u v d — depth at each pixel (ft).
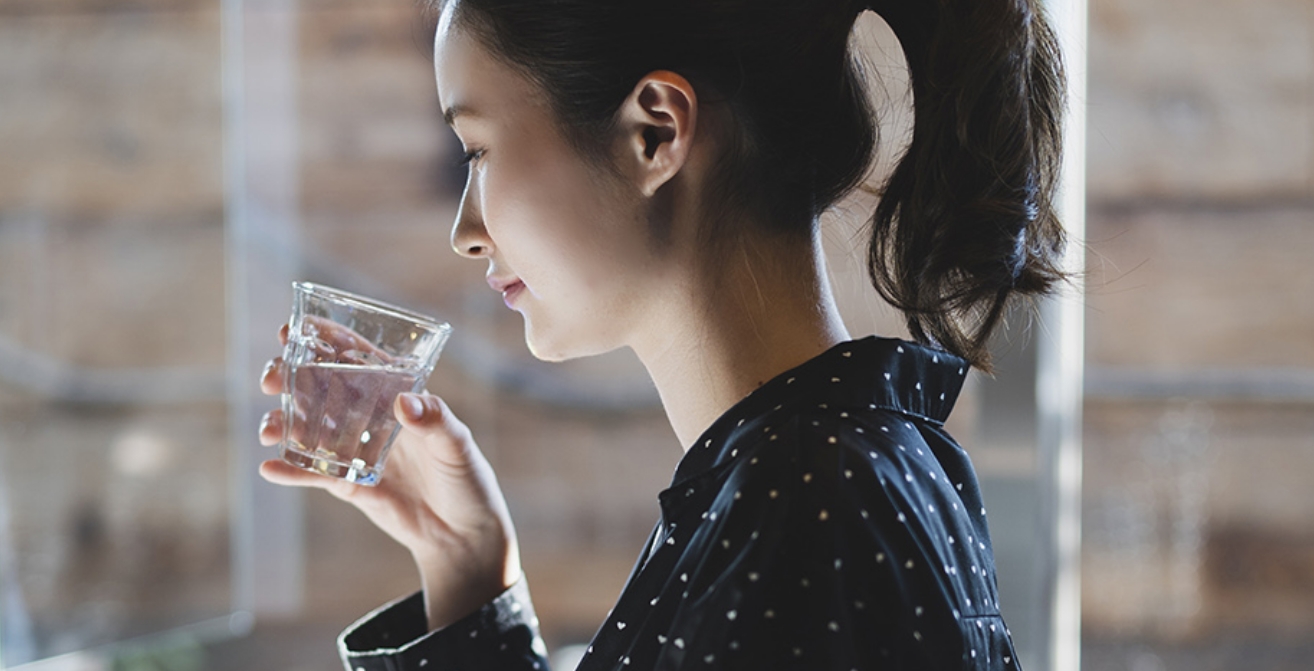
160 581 6.94
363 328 3.92
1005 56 3.40
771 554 3.06
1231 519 6.02
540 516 7.95
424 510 4.17
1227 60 5.94
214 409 7.14
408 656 4.04
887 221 3.51
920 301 3.48
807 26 3.39
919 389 3.38
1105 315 6.00
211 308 7.20
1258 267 5.96
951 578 3.10
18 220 6.35
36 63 6.47
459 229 3.52
